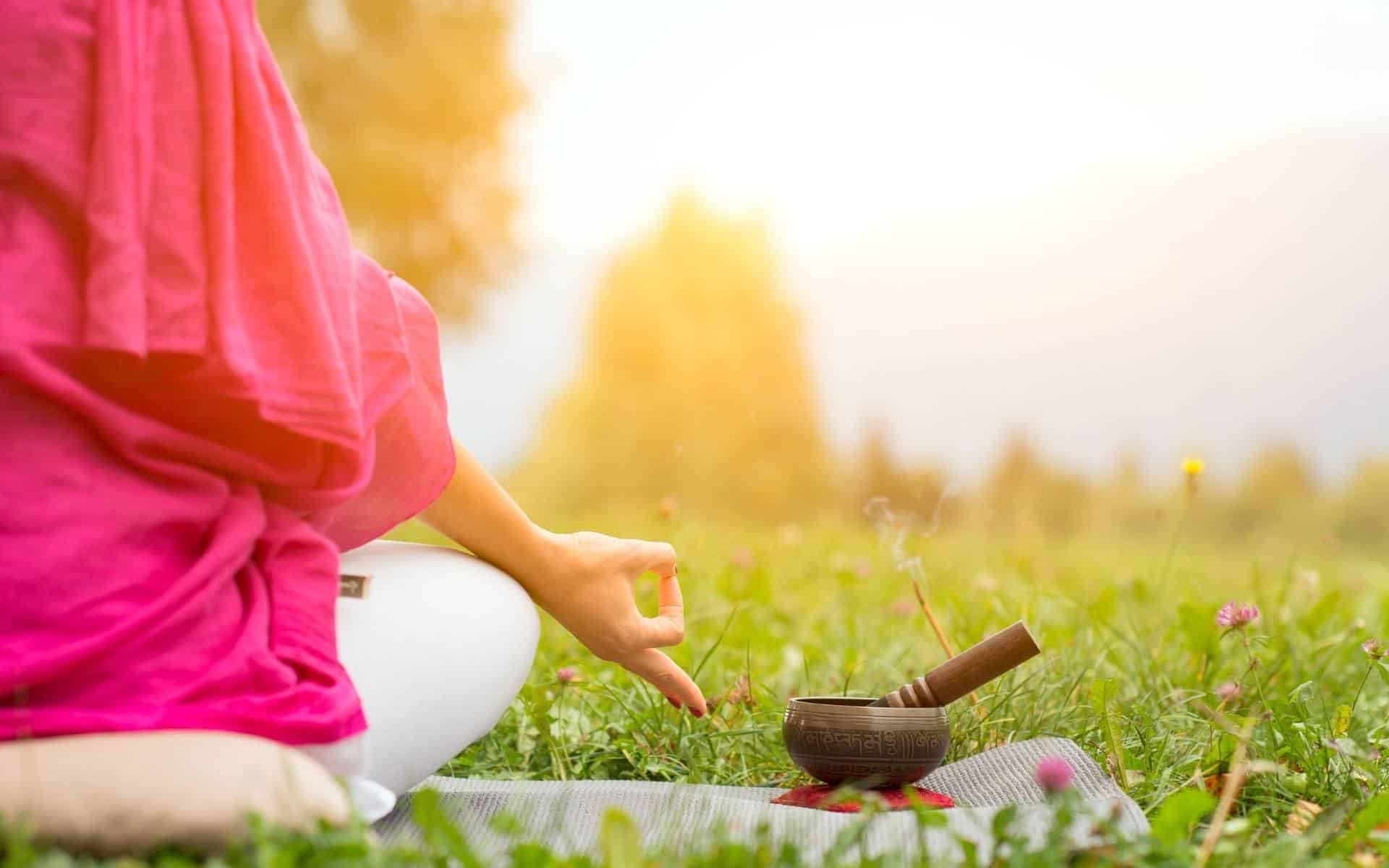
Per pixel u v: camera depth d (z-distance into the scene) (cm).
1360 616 310
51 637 115
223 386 124
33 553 115
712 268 2705
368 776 141
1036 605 320
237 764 111
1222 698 201
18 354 115
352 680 140
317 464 134
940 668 170
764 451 2589
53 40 125
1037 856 118
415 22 1421
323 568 136
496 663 158
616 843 117
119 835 104
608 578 176
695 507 2284
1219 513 1638
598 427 2581
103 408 120
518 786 183
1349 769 171
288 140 137
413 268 1418
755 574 400
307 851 106
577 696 241
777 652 317
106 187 122
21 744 109
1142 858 121
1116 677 234
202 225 126
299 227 132
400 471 154
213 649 124
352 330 138
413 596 151
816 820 144
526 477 2580
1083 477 1755
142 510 121
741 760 211
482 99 1409
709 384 2614
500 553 169
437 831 116
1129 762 182
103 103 124
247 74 132
